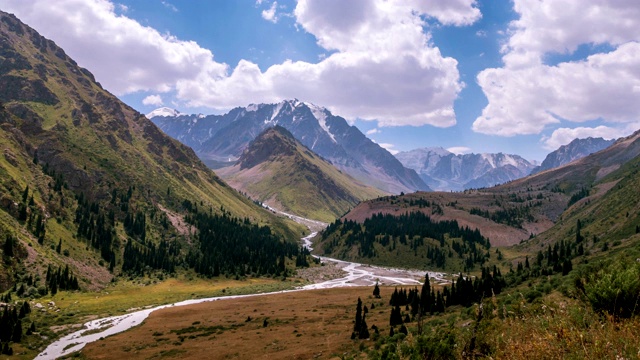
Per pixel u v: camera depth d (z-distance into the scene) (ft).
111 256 579.89
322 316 331.57
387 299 403.95
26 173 623.77
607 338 38.27
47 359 251.80
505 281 251.39
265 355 217.15
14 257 426.10
